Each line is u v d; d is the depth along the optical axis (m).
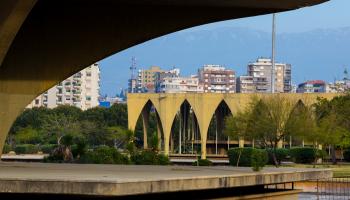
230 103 96.12
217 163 56.22
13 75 29.53
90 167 23.53
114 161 36.19
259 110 79.38
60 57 29.84
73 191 14.98
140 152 38.97
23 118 130.62
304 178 22.86
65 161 36.38
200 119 97.69
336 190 42.47
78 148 38.12
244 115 79.94
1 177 15.70
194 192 19.02
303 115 78.06
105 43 29.95
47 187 15.13
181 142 113.56
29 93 29.72
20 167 22.45
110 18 29.91
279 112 77.81
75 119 132.00
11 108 29.58
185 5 29.34
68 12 29.83
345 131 77.62
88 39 29.91
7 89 29.50
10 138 122.44
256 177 20.17
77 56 29.88
